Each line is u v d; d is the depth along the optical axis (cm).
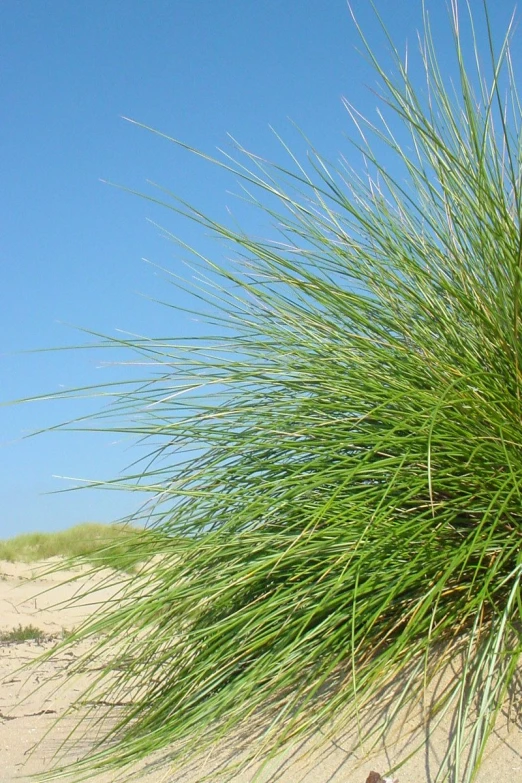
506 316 334
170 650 327
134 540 359
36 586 1053
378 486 319
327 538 318
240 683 296
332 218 392
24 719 434
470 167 344
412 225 391
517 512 312
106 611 333
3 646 668
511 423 323
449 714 276
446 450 319
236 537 328
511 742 258
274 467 347
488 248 339
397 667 293
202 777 292
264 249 378
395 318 359
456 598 310
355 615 297
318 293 369
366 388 343
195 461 370
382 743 276
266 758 288
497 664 280
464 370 340
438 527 305
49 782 330
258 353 367
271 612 317
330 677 312
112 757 333
